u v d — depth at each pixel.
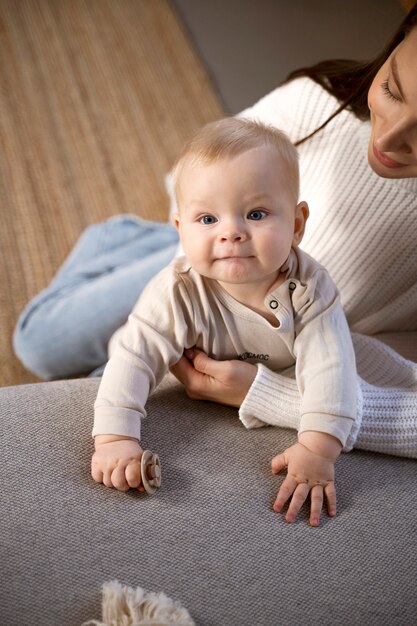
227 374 0.90
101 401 0.86
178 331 0.88
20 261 1.86
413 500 0.87
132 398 0.85
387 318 1.11
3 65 2.40
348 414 0.85
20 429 0.88
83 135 2.22
